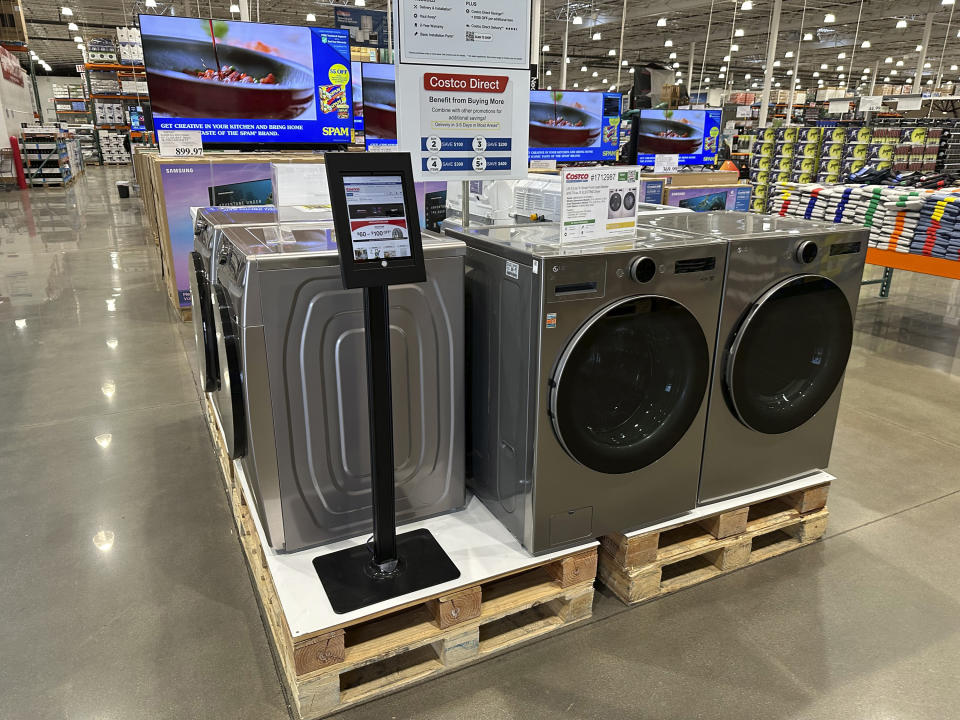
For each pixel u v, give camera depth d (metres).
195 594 2.12
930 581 2.21
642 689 1.75
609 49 28.72
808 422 2.32
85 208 12.57
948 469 2.99
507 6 1.92
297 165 2.32
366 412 1.87
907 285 6.96
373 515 1.78
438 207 4.39
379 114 6.51
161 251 6.47
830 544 2.42
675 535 2.23
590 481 1.91
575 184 1.78
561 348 1.74
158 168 5.02
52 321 5.25
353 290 1.74
